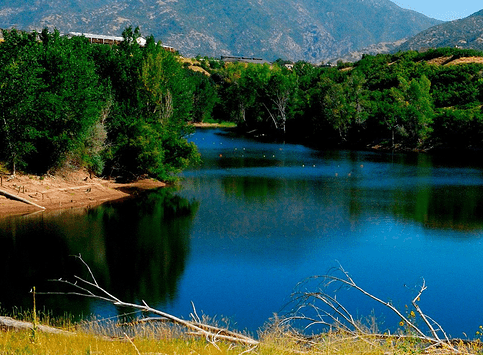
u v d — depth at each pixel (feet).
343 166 221.05
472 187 171.53
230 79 537.24
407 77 370.32
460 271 92.38
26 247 103.09
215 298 79.10
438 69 377.09
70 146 151.23
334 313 73.87
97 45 201.26
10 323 48.75
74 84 152.25
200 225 122.72
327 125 333.83
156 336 48.42
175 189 168.45
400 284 85.97
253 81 420.77
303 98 381.81
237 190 166.71
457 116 274.57
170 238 111.65
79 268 91.66
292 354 39.96
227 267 93.50
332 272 91.45
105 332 52.75
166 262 95.86
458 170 209.67
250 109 409.69
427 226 122.72
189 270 91.76
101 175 173.58
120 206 142.92
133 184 173.06
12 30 147.64
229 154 260.01
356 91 317.83
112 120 174.40
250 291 82.07
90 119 152.46
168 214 133.69
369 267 94.48
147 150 170.71
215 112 502.79
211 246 106.01
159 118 187.21
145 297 79.20
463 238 112.98
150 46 198.59
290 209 139.85
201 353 39.34
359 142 307.58
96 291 81.10
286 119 377.09
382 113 297.94
